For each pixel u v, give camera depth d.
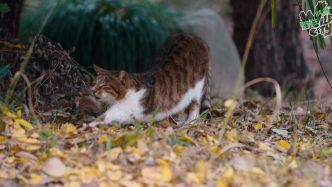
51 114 3.71
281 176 2.22
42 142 2.59
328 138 3.47
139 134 2.74
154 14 7.25
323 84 11.39
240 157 2.38
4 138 2.68
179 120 4.21
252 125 3.66
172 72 3.79
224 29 7.61
